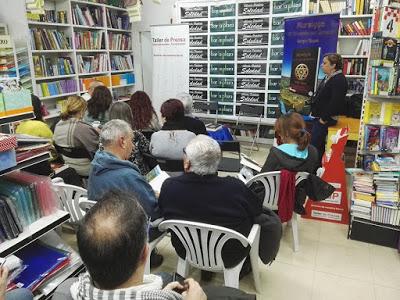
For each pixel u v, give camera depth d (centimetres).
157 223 190
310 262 246
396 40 250
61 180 234
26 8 384
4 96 134
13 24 389
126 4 529
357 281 224
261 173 238
